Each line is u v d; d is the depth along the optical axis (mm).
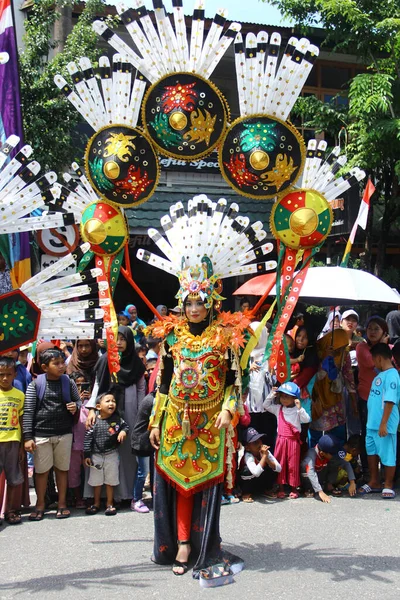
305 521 5164
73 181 4430
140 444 5246
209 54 4129
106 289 4121
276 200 4270
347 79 12336
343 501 5781
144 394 5824
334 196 4301
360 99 9430
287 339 6203
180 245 4156
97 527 5070
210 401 4047
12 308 3891
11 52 6996
